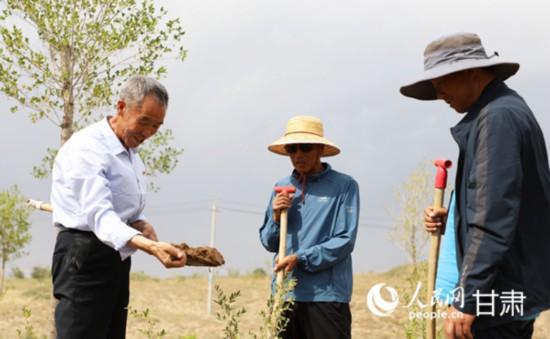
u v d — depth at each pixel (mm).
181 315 16094
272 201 5754
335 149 5711
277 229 5637
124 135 4449
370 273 26797
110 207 4324
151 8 8414
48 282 28125
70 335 4410
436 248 4355
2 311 15914
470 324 3600
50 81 8219
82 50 8203
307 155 5500
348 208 5480
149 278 30406
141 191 4672
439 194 4379
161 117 4367
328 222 5484
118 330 4723
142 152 9531
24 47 8078
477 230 3562
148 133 4426
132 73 8453
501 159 3541
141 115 4324
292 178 5684
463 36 3906
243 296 22031
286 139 5496
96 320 4465
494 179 3529
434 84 4004
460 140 3754
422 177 9242
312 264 5301
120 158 4492
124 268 4562
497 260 3516
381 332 13805
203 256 4473
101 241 4395
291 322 5441
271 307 5074
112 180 4461
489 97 3775
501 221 3516
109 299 4504
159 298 21609
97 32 8211
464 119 3785
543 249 3680
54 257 4500
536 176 3660
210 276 17984
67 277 4434
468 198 3658
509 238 3516
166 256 4145
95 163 4359
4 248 16344
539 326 14586
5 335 13227
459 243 3785
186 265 4512
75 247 4398
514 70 3861
